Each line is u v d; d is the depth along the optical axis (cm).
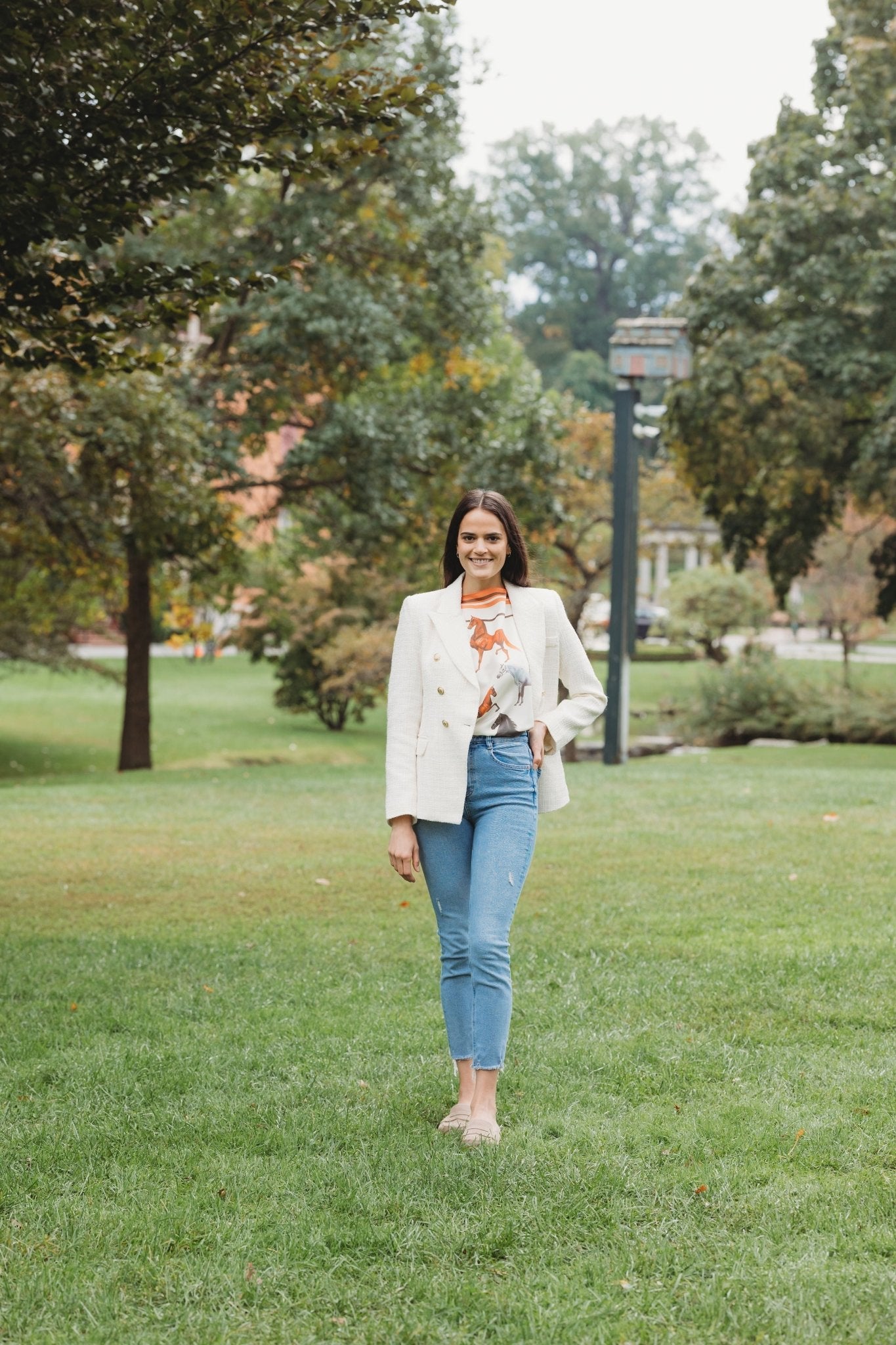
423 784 359
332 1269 274
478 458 1920
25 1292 264
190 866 849
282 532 2725
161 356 618
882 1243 280
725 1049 422
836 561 2877
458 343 1939
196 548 1727
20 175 498
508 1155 332
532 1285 265
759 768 1554
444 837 365
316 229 1691
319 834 1009
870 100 2064
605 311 8119
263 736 2678
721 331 2125
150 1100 386
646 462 2914
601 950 569
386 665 2628
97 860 878
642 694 3412
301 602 2719
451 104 1700
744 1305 254
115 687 3434
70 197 517
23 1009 489
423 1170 325
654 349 1533
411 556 2205
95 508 1563
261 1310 259
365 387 2069
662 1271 271
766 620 3466
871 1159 330
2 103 488
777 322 2108
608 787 1270
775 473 2134
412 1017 468
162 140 509
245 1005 491
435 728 360
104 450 1476
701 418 2039
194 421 1555
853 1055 415
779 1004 475
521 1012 473
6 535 1759
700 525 3494
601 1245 284
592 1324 249
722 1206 302
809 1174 321
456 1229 291
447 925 370
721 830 948
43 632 2295
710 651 3500
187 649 4612
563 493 2200
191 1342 246
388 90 529
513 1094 386
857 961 529
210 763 2300
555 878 754
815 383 2030
